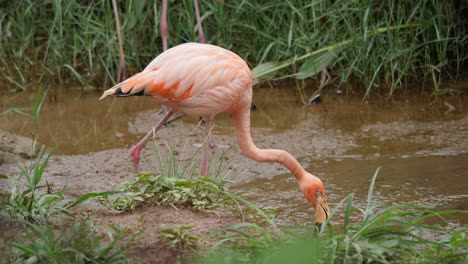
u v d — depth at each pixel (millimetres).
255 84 13930
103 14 15156
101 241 6578
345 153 9875
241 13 14375
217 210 7699
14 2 14891
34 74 14750
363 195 8203
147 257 6207
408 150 9891
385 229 6418
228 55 8492
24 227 6535
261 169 9391
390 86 13461
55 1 13727
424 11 13922
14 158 9742
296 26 13781
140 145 8523
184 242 6488
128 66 14477
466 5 14148
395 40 13312
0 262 5898
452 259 6035
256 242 6141
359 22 14070
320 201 7379
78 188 8609
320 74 14227
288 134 10875
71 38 14570
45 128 11375
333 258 5785
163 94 8156
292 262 5824
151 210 7516
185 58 8211
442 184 8461
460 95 12867
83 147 10383
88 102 13117
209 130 8641
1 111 12352
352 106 12508
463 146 9953
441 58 13594
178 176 8148
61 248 5891
